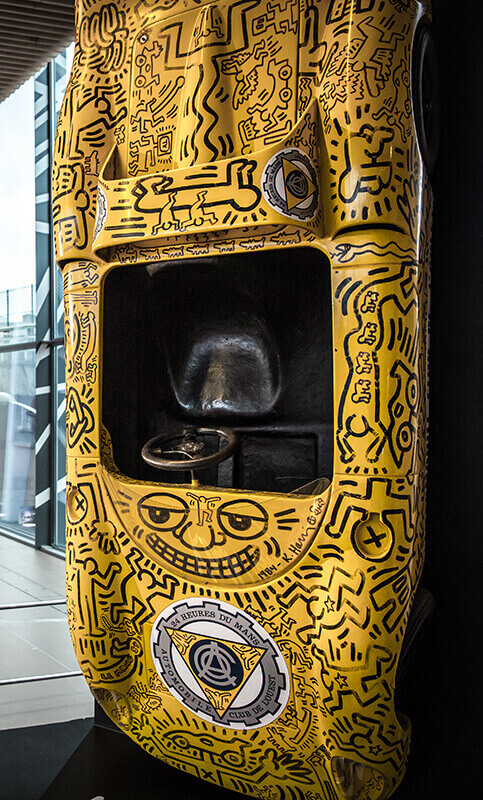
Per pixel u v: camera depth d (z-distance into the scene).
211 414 1.82
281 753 1.51
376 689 1.37
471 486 1.74
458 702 1.76
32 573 5.14
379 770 1.44
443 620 1.79
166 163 1.55
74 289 1.69
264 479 1.76
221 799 1.72
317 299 1.64
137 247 1.57
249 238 1.43
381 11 1.35
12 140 6.17
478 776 1.73
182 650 1.57
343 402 1.37
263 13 1.45
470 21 1.71
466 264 1.73
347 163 1.34
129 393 1.77
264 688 1.48
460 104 1.73
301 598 1.41
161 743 1.70
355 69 1.34
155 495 1.57
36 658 3.12
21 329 6.46
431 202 1.62
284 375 1.72
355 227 1.34
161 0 1.58
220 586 1.49
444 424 1.78
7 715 2.41
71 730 2.25
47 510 6.19
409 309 1.35
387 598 1.35
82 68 1.67
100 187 1.57
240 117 1.46
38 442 6.22
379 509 1.33
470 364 1.73
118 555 1.63
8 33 3.93
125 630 1.65
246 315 1.74
